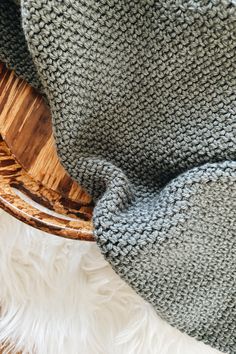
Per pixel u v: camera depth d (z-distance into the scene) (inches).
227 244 23.3
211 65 22.4
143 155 24.1
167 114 23.4
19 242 26.1
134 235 22.4
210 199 22.7
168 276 23.4
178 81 22.8
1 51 24.8
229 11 21.3
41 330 26.6
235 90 22.6
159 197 23.2
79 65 22.5
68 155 23.9
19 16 24.9
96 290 26.0
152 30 22.3
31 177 25.7
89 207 25.6
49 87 22.8
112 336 26.2
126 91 23.1
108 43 22.5
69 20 21.9
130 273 22.9
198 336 25.0
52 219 22.8
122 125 23.7
